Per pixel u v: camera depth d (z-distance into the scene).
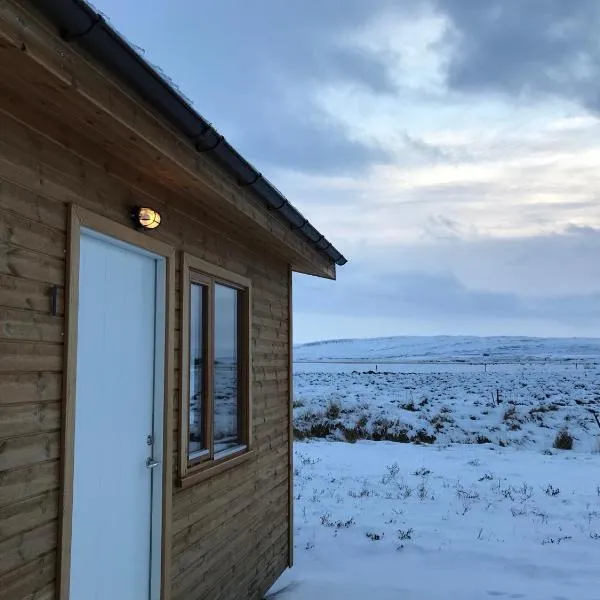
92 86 2.36
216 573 4.52
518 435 16.00
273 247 5.66
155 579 3.68
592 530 7.62
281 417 6.38
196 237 4.30
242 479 5.17
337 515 8.31
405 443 15.15
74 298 2.79
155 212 3.46
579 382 32.41
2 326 2.34
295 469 11.55
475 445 15.00
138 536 3.58
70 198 2.82
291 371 6.70
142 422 3.65
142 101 2.70
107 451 3.26
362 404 20.20
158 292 3.83
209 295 4.63
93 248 3.17
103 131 2.75
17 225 2.45
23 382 2.46
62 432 2.70
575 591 5.60
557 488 10.08
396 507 8.76
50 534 2.62
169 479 3.79
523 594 5.52
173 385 3.92
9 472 2.37
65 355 2.73
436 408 20.50
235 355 5.26
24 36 1.94
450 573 6.09
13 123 2.42
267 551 5.73
